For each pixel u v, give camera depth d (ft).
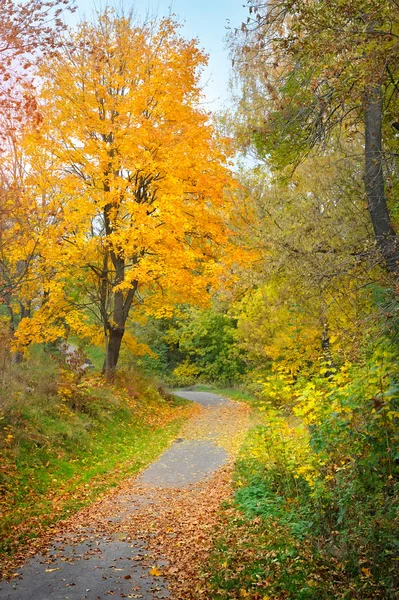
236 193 50.34
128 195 51.01
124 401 59.00
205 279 55.31
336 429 18.63
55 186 51.55
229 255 52.85
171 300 65.31
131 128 51.39
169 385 121.70
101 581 18.65
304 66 22.27
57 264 52.47
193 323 112.06
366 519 16.92
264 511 24.91
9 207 39.45
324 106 21.81
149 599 17.06
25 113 34.96
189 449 47.44
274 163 31.96
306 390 21.13
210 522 24.89
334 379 21.39
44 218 46.65
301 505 24.06
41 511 27.32
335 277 29.58
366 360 20.54
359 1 17.84
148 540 23.45
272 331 52.03
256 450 27.53
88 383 49.37
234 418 65.36
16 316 80.12
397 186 29.89
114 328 63.62
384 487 17.08
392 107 26.43
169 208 50.52
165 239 52.08
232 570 18.57
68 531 24.95
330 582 16.40
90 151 51.93
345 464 19.38
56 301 56.24
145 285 66.59
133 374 70.74
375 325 21.89
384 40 18.80
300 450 24.84
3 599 17.13
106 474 37.17
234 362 109.81
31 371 46.80
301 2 19.06
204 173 52.70
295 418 33.91
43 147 50.47
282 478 27.71
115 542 23.29
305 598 15.79
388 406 15.84
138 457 43.50
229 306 65.41
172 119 53.83
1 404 36.55
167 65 53.21
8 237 42.55
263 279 46.91
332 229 35.42
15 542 22.57
